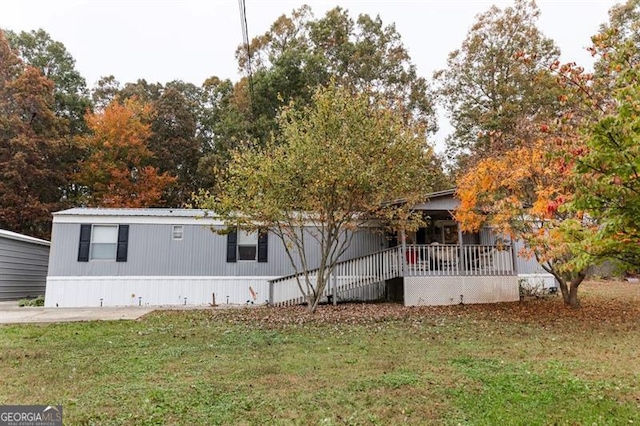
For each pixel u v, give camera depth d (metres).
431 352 7.13
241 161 11.45
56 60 29.81
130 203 25.22
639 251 3.67
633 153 3.11
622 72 4.37
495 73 25.05
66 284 14.46
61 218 14.76
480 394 4.94
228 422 4.16
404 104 25.73
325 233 15.28
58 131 25.70
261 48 28.50
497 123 22.66
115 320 10.82
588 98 5.72
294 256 15.59
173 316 11.55
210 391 5.05
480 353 7.08
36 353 7.06
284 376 5.70
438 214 15.17
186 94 34.47
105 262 14.76
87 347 7.54
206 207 11.77
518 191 11.33
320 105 10.81
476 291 13.84
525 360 6.61
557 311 11.93
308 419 4.25
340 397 4.87
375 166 10.41
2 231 16.03
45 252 18.98
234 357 6.78
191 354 6.99
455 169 24.56
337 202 11.46
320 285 12.38
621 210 3.34
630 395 4.91
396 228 13.16
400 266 13.68
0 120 22.62
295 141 10.98
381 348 7.44
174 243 15.16
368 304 14.36
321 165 10.30
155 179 26.16
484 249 14.16
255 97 24.31
